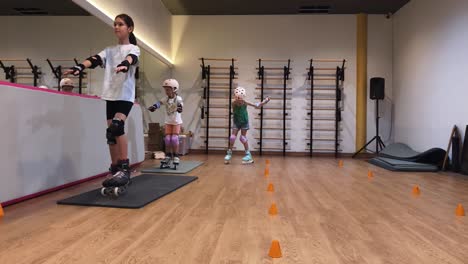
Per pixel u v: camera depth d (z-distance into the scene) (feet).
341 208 7.93
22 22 11.23
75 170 10.36
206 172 13.99
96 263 4.42
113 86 8.82
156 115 22.24
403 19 22.15
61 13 12.51
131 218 6.69
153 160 18.48
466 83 15.07
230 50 24.67
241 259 4.67
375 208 7.99
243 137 18.04
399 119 22.70
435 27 17.83
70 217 6.69
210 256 4.75
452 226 6.53
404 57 21.95
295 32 24.40
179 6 23.22
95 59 8.70
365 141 23.84
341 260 4.70
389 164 16.26
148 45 19.60
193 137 24.82
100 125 11.92
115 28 9.14
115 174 8.55
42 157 8.85
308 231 6.06
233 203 8.23
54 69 12.46
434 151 16.31
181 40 24.89
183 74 24.84
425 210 7.86
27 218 6.60
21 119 8.05
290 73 24.41
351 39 24.12
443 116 17.02
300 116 24.35
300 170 15.48
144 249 4.98
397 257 4.85
